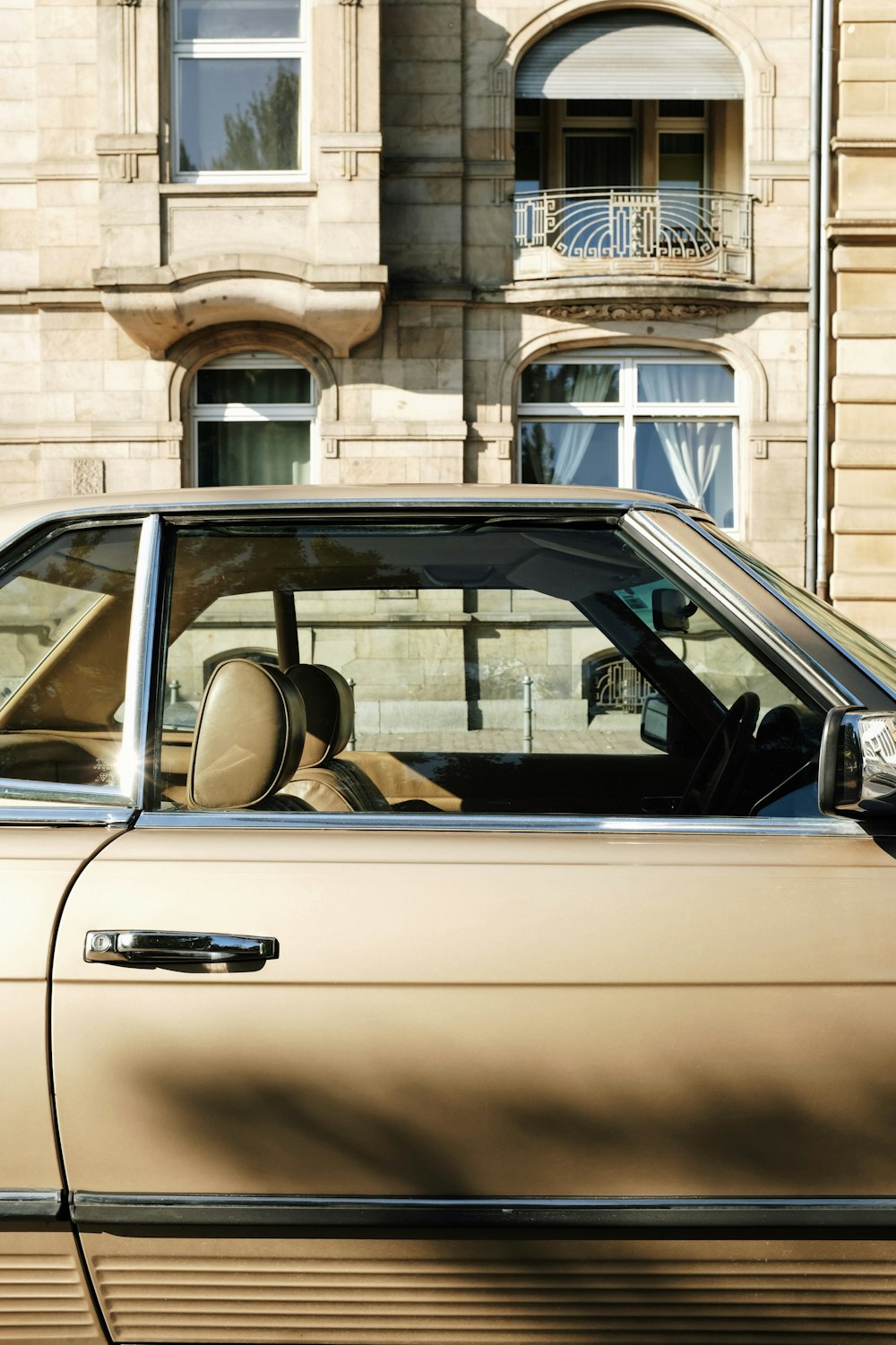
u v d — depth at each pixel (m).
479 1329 1.43
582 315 11.63
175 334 11.27
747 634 1.64
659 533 1.70
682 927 1.41
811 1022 1.38
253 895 1.43
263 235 10.81
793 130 11.73
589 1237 1.41
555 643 2.02
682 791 2.04
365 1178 1.40
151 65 10.73
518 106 12.35
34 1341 1.46
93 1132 1.40
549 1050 1.38
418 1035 1.38
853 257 11.46
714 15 11.67
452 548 1.76
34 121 11.45
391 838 1.51
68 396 11.46
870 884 1.44
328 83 10.66
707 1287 1.42
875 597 11.63
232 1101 1.39
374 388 11.59
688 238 11.95
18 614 1.69
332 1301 1.43
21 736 1.64
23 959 1.41
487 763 2.13
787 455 11.81
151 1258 1.43
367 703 2.09
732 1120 1.39
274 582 1.85
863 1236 1.40
